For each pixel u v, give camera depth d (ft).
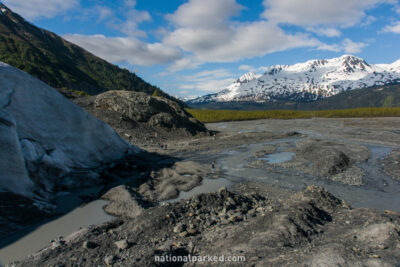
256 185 80.43
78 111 101.86
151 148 151.23
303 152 126.72
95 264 35.40
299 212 43.88
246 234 39.73
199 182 85.56
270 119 476.54
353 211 47.26
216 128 325.01
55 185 73.36
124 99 213.66
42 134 81.15
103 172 92.94
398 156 111.04
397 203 62.85
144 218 48.80
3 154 58.23
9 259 42.14
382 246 31.55
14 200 56.18
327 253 30.83
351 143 155.33
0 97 74.64
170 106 252.21
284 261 30.07
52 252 39.96
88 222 56.13
